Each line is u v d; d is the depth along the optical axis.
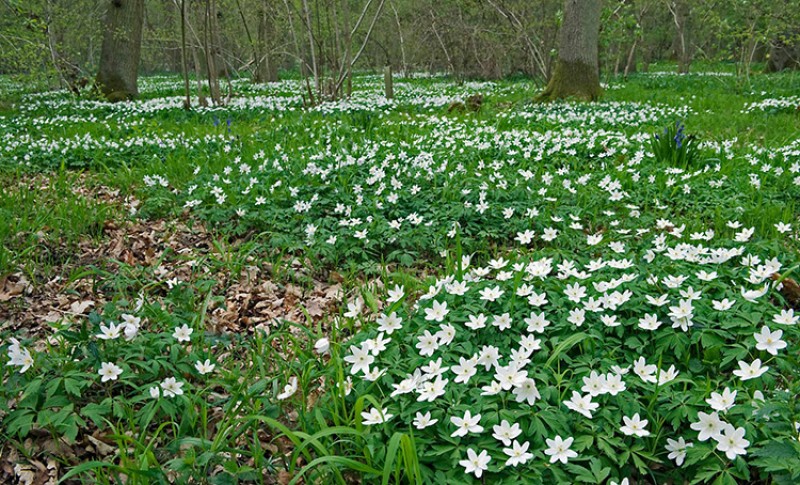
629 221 1.40
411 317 0.90
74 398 0.77
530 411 0.67
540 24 5.16
